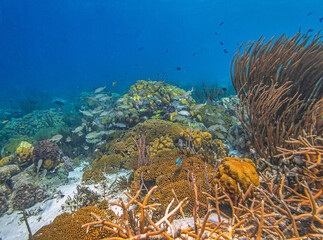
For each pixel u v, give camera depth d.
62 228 3.06
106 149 8.27
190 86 26.12
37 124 13.24
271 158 3.64
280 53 4.57
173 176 4.21
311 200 1.92
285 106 4.47
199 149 5.46
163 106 9.76
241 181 2.71
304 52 4.36
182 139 6.64
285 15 82.81
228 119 9.04
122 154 7.03
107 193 5.01
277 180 3.04
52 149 7.15
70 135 10.62
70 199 5.10
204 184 3.52
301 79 4.27
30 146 7.84
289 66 4.41
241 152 5.58
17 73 101.00
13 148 9.86
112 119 10.48
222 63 93.31
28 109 22.25
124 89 26.03
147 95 10.30
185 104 9.27
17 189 5.52
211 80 39.31
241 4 62.78
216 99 14.23
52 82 78.88
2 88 69.62
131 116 9.52
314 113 3.62
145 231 1.65
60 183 6.42
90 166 7.83
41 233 3.06
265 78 4.62
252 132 4.09
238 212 2.49
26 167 7.55
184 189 3.52
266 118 3.97
